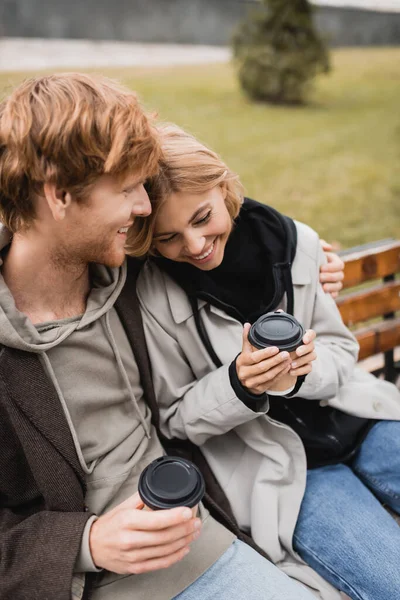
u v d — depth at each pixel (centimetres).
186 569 125
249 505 152
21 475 124
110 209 113
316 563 141
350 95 991
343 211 554
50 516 115
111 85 113
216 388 139
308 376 146
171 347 150
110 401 135
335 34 1294
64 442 120
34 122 104
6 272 121
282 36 891
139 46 1095
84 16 1019
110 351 134
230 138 751
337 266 166
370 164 682
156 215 131
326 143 751
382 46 1320
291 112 888
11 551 112
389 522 144
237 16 1159
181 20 1124
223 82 980
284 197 586
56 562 107
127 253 138
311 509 148
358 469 165
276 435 150
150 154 114
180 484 107
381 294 221
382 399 168
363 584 133
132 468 138
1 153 108
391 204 571
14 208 113
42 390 118
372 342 224
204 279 148
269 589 122
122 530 104
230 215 146
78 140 103
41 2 970
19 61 862
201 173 127
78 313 130
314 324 165
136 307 146
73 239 115
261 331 122
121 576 124
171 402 153
